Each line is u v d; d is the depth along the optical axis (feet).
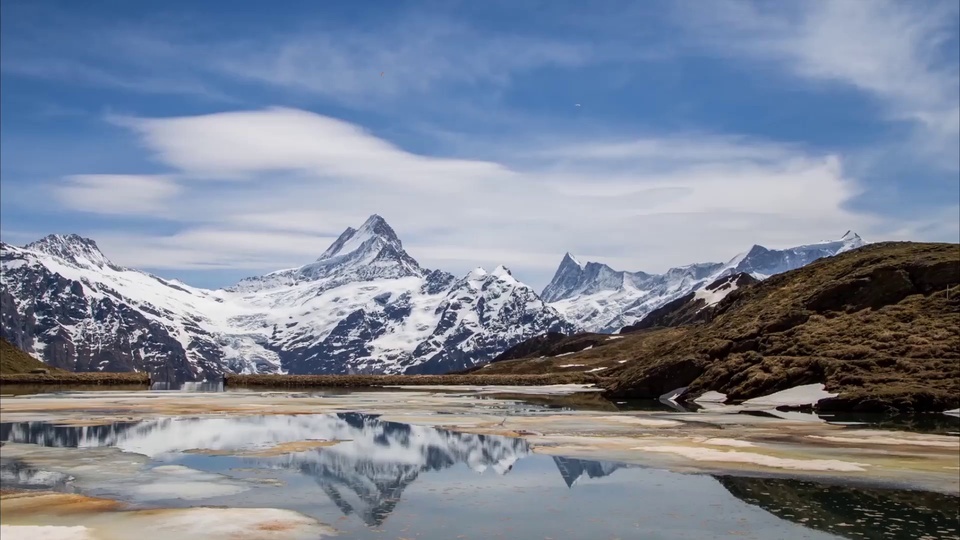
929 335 297.94
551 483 134.62
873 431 200.44
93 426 230.89
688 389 347.77
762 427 213.25
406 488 131.75
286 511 113.91
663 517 110.11
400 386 639.35
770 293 433.89
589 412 280.72
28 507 116.06
